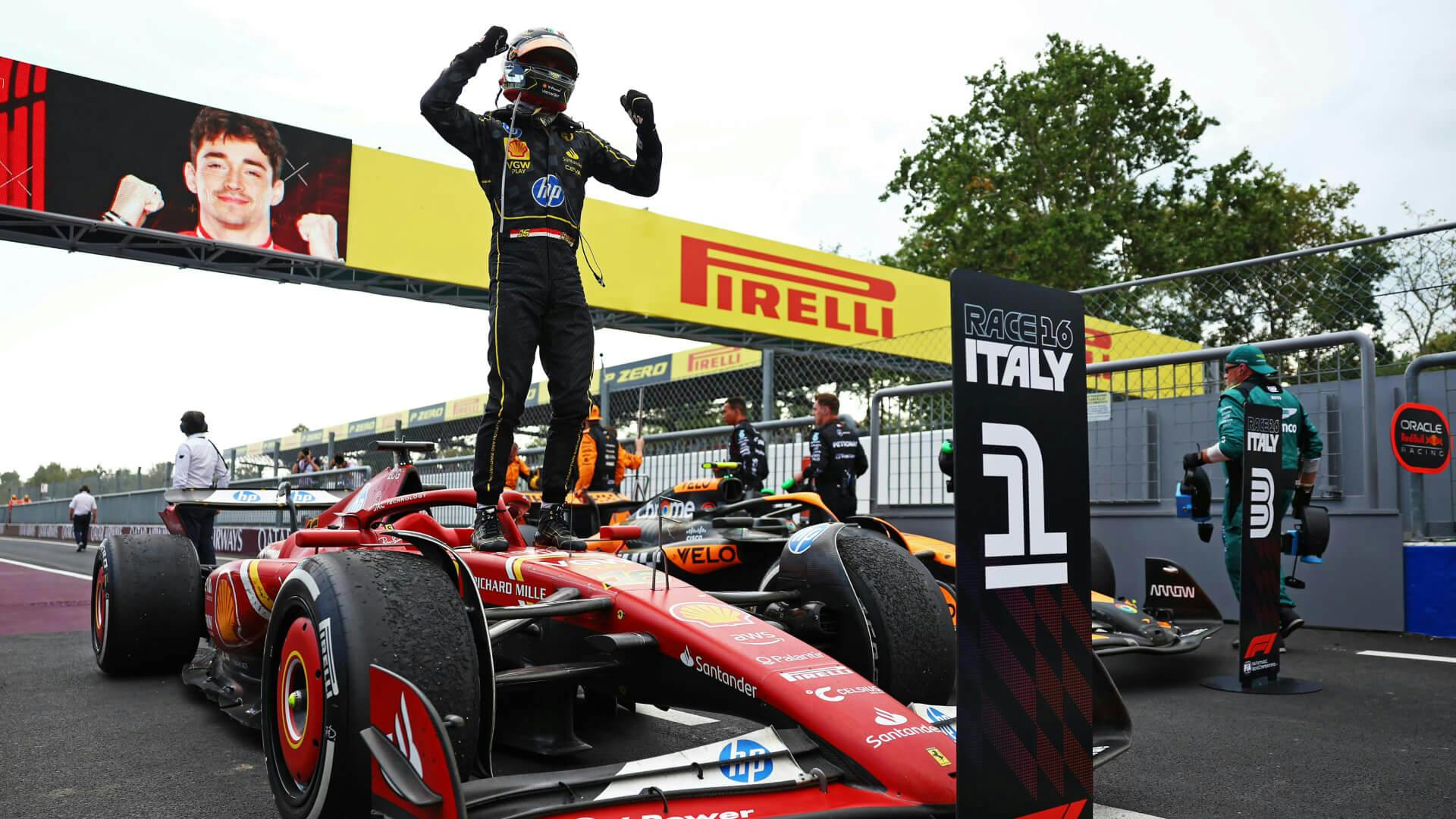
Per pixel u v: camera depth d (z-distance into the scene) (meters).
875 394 8.62
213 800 2.82
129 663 4.64
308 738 2.18
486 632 2.18
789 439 9.86
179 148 8.73
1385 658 5.09
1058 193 27.91
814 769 1.99
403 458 3.79
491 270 3.16
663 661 2.45
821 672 2.23
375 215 9.66
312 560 2.34
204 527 7.58
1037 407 1.94
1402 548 5.90
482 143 3.15
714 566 3.90
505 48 3.17
